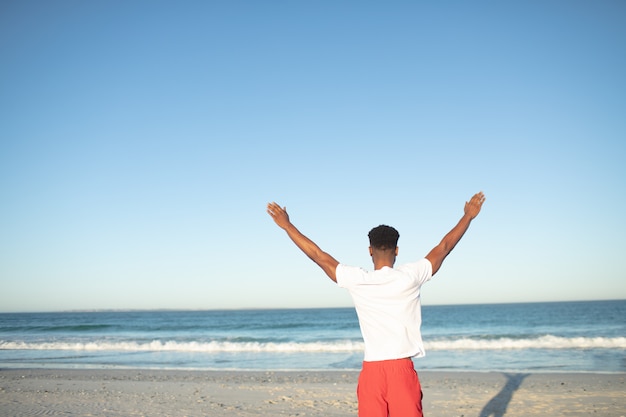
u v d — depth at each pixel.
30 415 7.88
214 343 23.72
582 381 11.55
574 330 36.75
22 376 13.64
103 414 7.96
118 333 38.47
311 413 8.09
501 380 12.00
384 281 2.84
